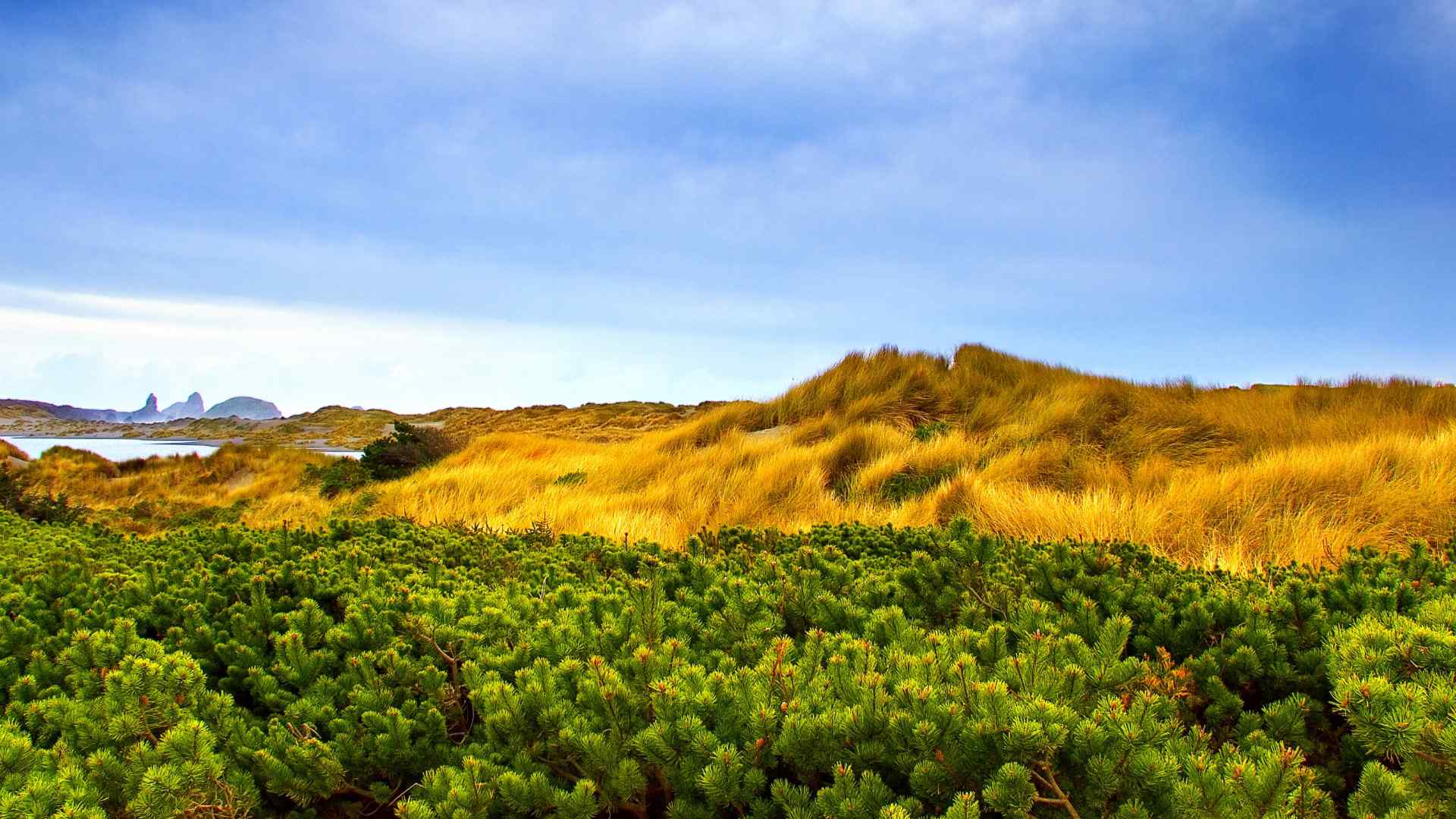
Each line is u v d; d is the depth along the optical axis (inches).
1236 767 71.6
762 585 138.6
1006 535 245.8
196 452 852.6
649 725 90.2
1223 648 106.3
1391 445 305.1
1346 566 135.6
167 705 95.2
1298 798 70.1
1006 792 71.4
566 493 422.0
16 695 108.7
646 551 186.9
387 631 120.7
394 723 96.0
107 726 93.5
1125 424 437.7
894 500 352.2
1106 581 129.6
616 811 94.7
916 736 77.3
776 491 364.2
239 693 118.1
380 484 570.3
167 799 80.3
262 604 128.6
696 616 127.8
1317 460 289.6
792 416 569.6
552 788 84.1
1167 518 254.4
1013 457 364.5
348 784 96.4
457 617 126.7
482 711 98.6
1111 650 103.9
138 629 137.1
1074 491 331.9
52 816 74.2
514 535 241.3
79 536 231.5
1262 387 560.7
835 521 313.6
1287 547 225.9
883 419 506.9
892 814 69.2
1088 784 75.3
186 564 172.2
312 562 168.4
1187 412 451.2
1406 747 73.2
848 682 91.3
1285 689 101.3
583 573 173.3
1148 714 81.0
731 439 508.7
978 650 103.0
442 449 692.1
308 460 797.2
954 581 136.3
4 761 81.3
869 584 139.7
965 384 559.2
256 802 88.7
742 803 83.1
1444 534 231.8
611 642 114.9
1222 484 275.1
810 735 81.4
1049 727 74.5
